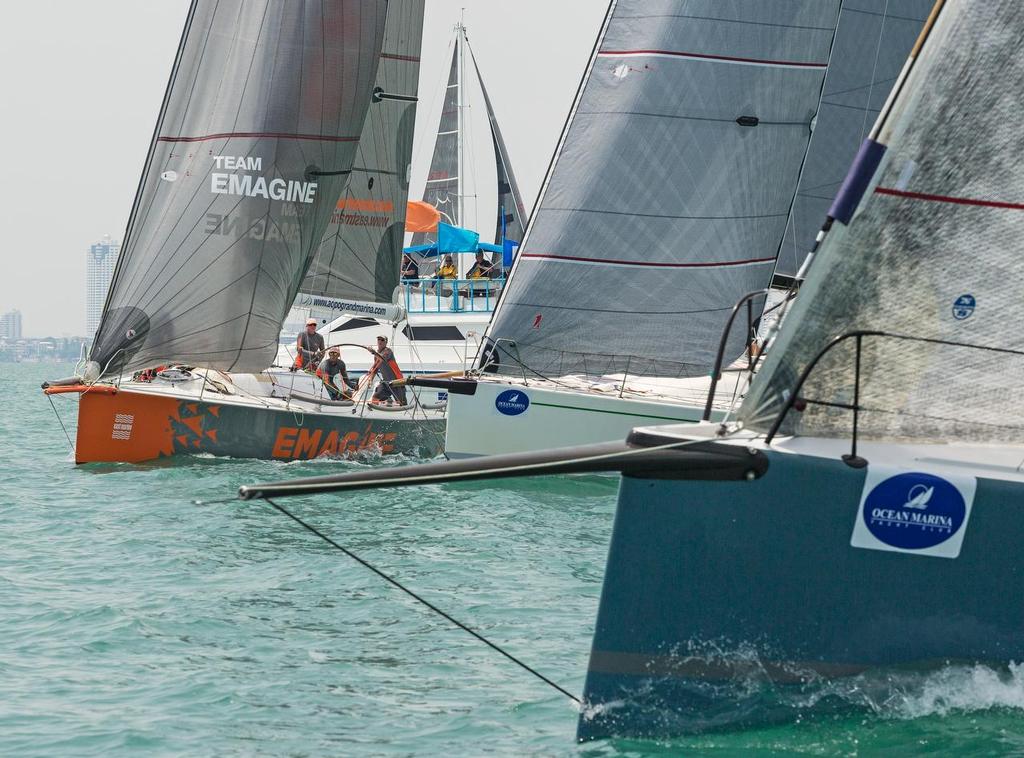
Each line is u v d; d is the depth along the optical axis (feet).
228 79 158.51
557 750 54.85
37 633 75.61
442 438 181.47
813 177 153.07
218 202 158.20
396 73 198.80
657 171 140.46
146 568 95.35
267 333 161.99
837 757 52.19
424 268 291.79
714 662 54.60
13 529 112.47
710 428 57.67
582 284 142.00
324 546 105.09
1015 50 53.16
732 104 140.77
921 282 55.16
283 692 64.28
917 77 53.67
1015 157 53.98
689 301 142.31
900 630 54.90
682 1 139.74
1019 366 55.62
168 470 151.53
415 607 82.58
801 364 55.93
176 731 58.34
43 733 57.77
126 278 156.46
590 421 138.72
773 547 54.39
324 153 163.12
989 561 55.06
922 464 55.31
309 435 163.73
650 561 54.65
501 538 109.29
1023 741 52.90
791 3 141.18
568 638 74.54
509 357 143.95
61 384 155.84
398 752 55.42
